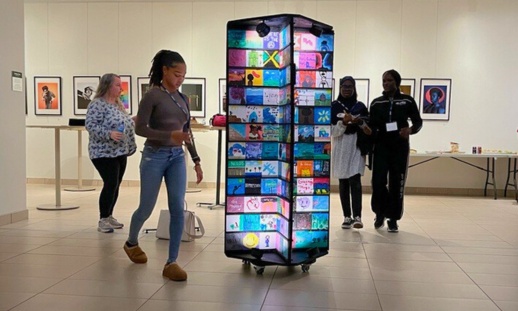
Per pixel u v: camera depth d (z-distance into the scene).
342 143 4.64
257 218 3.27
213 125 5.62
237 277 3.03
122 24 8.34
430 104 7.81
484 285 2.94
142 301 2.57
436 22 7.77
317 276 3.08
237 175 3.23
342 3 7.89
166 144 2.96
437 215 5.70
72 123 5.71
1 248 3.75
